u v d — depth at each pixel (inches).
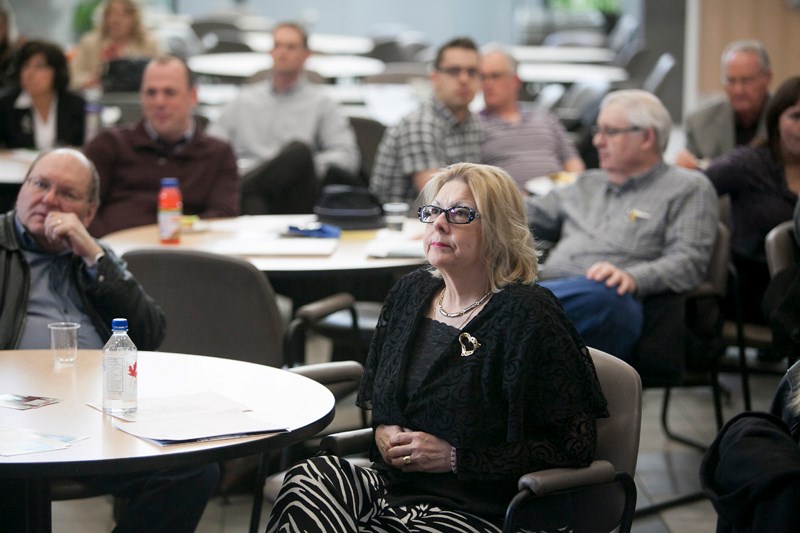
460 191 124.4
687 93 719.1
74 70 486.9
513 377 117.3
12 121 350.9
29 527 119.9
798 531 106.2
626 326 187.8
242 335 180.7
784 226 199.0
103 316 156.4
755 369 223.6
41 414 114.8
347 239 222.5
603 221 208.7
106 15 481.7
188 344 182.1
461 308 126.7
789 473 106.9
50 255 157.8
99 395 122.3
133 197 255.1
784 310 186.4
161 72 252.5
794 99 219.5
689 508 199.0
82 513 193.2
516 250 124.6
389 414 126.0
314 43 671.8
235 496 198.7
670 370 191.0
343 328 218.8
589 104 440.8
